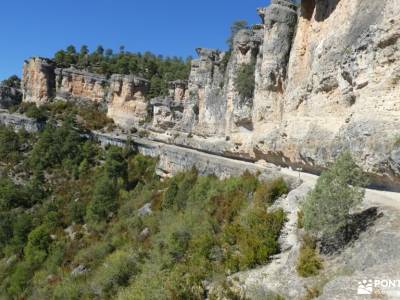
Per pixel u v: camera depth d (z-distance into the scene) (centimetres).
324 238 2106
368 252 1778
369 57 2477
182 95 8494
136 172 6988
